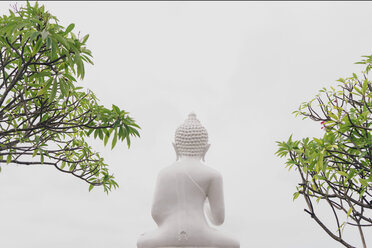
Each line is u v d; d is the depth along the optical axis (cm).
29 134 479
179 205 389
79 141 584
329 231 394
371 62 413
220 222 395
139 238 390
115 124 459
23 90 482
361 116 375
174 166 407
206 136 418
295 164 431
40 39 398
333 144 376
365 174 419
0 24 407
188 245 374
